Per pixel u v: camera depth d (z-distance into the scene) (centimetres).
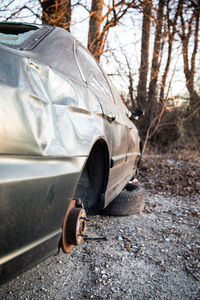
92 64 259
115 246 250
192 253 246
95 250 239
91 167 220
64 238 154
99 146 210
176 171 684
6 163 98
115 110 262
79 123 154
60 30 214
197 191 513
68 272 199
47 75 135
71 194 142
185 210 388
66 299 167
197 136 1193
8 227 98
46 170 116
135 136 395
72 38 226
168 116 1206
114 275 200
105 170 220
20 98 107
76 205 166
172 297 179
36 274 194
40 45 179
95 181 223
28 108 110
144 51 1110
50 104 129
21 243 108
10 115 100
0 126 96
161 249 251
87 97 182
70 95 153
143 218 339
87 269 206
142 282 193
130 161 364
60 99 141
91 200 225
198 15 1059
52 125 126
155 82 1148
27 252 111
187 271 213
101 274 200
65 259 219
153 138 1234
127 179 353
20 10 553
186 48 1097
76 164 142
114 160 236
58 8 649
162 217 350
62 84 148
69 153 135
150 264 221
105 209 332
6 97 100
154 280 197
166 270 213
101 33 696
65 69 183
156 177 628
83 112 166
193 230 307
